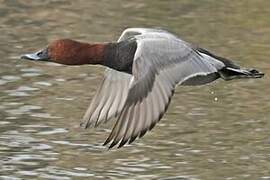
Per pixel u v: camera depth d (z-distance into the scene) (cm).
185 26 2020
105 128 1452
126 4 2192
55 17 2080
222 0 2212
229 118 1518
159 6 2177
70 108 1539
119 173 1291
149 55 805
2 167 1295
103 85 937
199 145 1402
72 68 1761
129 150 1373
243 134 1452
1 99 1566
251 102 1595
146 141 1408
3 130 1429
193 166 1326
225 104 1582
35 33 1961
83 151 1364
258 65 1772
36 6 2159
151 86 791
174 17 2089
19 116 1491
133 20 2061
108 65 906
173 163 1333
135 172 1297
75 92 1620
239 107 1570
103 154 1355
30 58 912
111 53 902
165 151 1374
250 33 1972
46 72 1727
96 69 1762
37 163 1314
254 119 1517
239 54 1834
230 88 1664
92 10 2138
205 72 810
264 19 2062
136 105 785
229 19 2069
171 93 791
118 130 780
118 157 1347
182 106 1567
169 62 805
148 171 1302
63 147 1376
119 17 2083
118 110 926
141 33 887
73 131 1438
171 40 819
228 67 855
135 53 818
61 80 1686
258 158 1362
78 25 2020
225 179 1286
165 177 1283
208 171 1311
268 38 1939
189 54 814
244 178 1292
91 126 930
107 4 2188
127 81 931
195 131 1458
